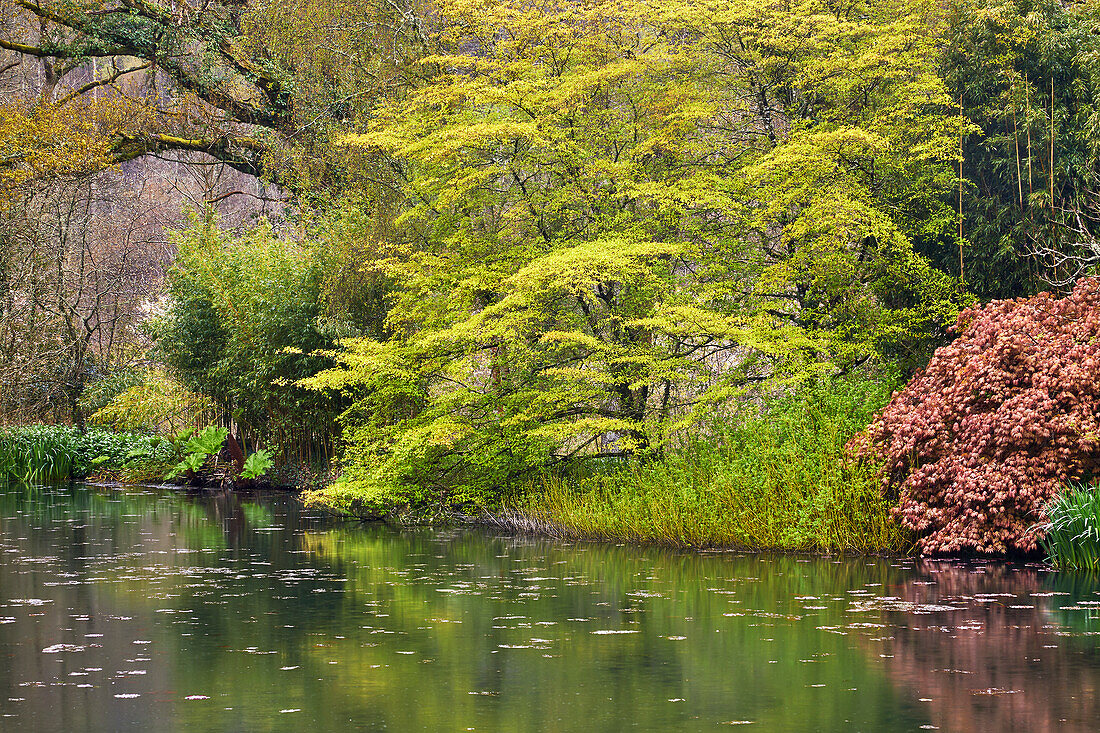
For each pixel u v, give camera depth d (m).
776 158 15.94
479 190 18.41
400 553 14.12
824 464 13.83
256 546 14.87
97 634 9.11
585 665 7.88
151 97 32.41
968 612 9.62
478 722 6.48
